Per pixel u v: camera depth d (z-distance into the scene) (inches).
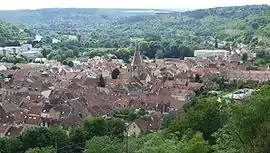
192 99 7529.5
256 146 2370.8
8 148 4736.7
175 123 3644.2
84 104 7687.0
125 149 3858.3
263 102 2404.0
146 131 5644.7
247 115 2400.3
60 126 6072.8
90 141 4296.3
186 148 2356.1
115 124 5556.1
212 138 3376.0
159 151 2496.3
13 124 6368.1
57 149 4928.6
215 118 3503.9
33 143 4842.5
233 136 2554.1
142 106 7834.6
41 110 6919.3
